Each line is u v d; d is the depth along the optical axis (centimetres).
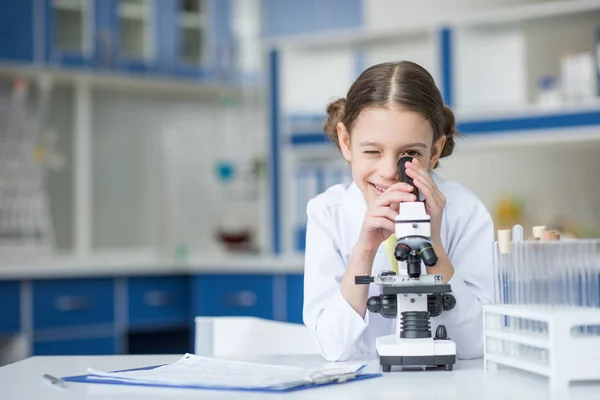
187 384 116
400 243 120
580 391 110
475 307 143
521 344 123
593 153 439
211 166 489
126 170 468
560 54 428
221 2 448
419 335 127
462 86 399
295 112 431
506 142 370
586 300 116
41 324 364
